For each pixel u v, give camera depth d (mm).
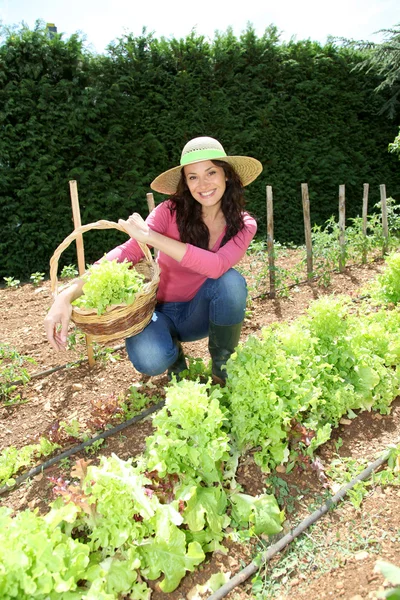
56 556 1553
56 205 6395
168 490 1948
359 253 5957
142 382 3129
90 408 2893
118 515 1746
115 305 2094
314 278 5379
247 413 2164
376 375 2629
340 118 8656
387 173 9398
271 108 7547
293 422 2254
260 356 2285
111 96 6426
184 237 2463
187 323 2719
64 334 2137
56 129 6199
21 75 6020
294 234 8133
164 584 1702
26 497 2207
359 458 2314
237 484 2092
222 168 2283
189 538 1860
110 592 1638
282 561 1819
